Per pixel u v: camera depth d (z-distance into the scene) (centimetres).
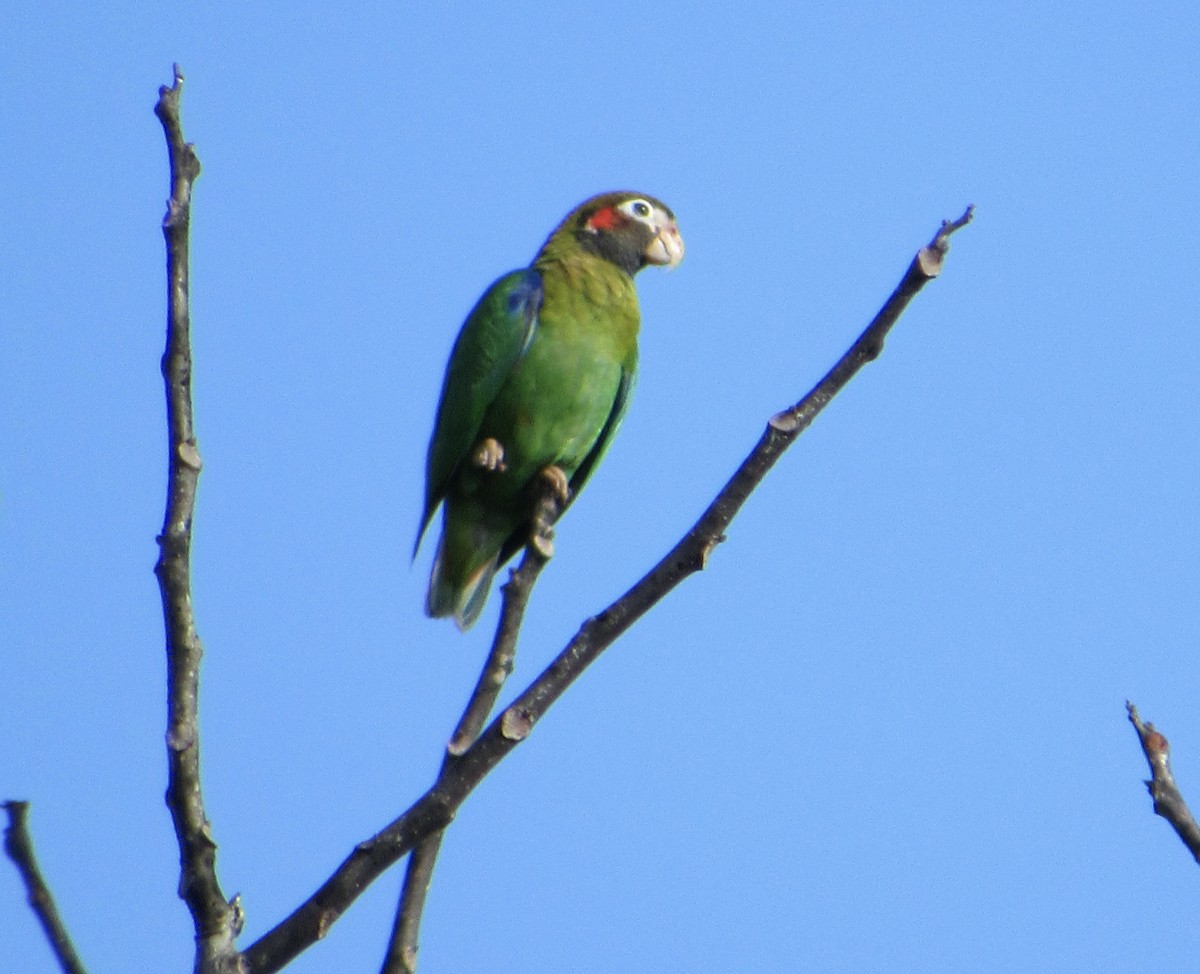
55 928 596
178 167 664
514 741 644
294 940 617
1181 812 630
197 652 618
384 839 630
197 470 638
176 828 604
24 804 602
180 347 647
